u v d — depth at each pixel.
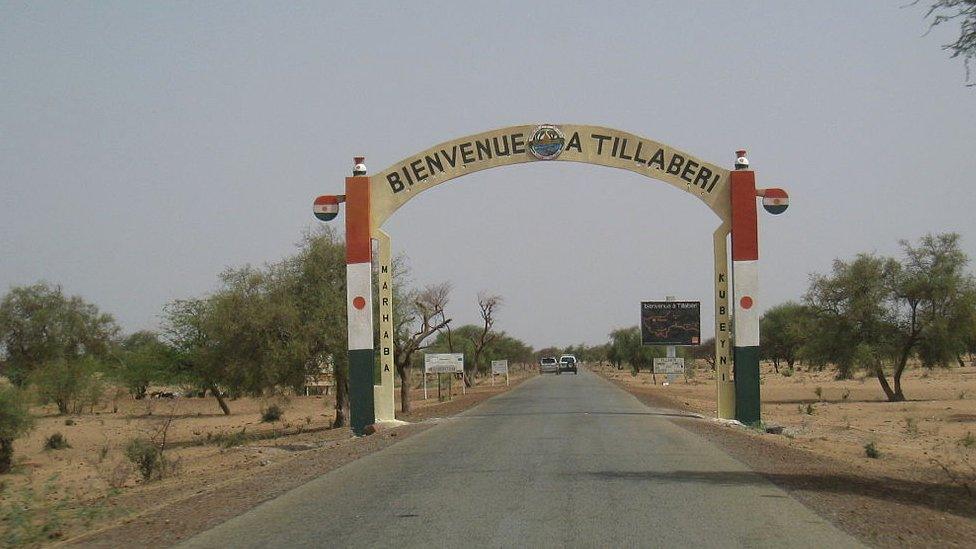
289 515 11.17
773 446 19.98
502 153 28.09
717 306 27.67
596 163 27.94
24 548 10.85
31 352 74.75
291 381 36.25
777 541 9.17
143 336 86.12
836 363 52.09
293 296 36.38
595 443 19.72
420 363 82.06
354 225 27.69
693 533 9.55
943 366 50.66
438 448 19.14
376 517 10.77
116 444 35.81
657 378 96.56
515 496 12.09
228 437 35.00
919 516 11.11
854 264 51.00
